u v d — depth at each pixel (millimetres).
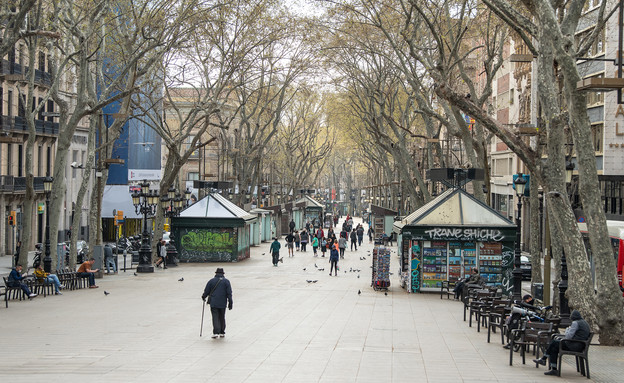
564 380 12953
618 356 16047
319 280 36000
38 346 15508
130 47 32438
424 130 74562
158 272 40156
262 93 68750
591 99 43438
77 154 66188
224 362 13688
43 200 59531
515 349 16062
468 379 12695
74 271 32750
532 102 40750
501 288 30125
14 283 25578
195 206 47594
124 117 34375
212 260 47594
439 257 30516
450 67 30344
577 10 18312
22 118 53156
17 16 21734
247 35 41750
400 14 33406
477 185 32156
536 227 29266
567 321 20500
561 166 18359
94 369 12828
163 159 86688
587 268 18250
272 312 22391
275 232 78500
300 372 12836
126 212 56938
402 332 18656
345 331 18453
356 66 50031
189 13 34562
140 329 18281
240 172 61312
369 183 124750
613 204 40938
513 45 60312
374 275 32031
